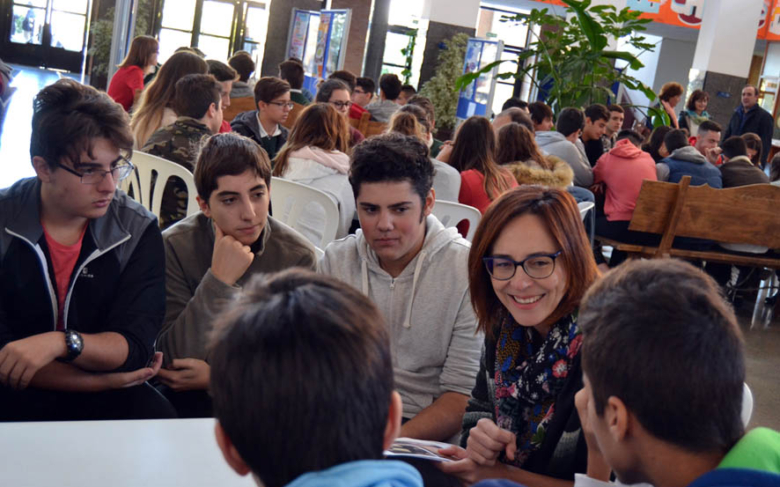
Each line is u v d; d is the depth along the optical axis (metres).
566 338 1.43
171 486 1.06
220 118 3.37
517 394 1.49
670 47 16.94
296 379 0.67
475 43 10.33
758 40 15.72
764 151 9.07
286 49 13.64
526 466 1.48
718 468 0.81
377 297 1.88
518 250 1.43
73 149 1.56
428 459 1.46
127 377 1.71
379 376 0.71
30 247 1.65
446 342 1.85
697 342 0.85
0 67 5.38
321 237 3.16
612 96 8.94
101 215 1.66
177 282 2.00
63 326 1.71
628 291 0.92
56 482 1.03
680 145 5.70
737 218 4.88
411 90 8.50
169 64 3.79
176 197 3.15
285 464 0.69
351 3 13.09
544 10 9.38
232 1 14.84
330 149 3.41
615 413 0.90
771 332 4.79
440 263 1.85
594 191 5.46
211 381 0.72
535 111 6.49
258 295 0.74
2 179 5.77
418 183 1.76
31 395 1.71
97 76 11.98
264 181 1.85
